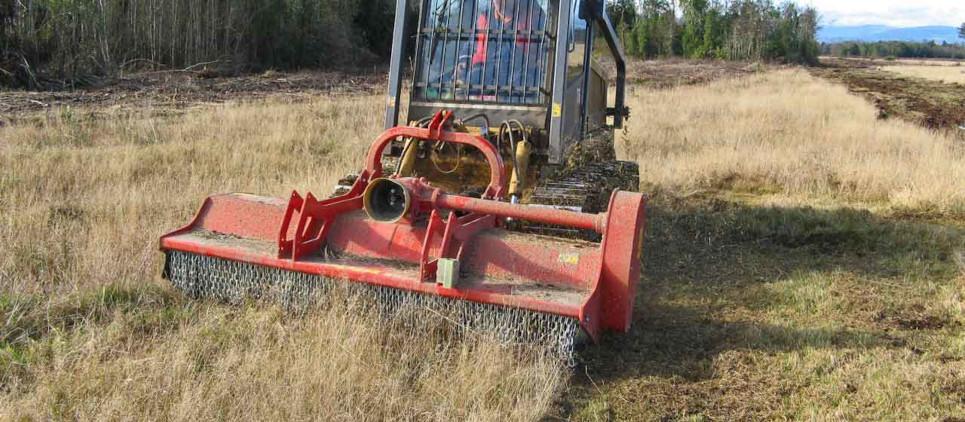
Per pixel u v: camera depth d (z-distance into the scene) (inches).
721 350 201.5
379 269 195.6
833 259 294.4
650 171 442.3
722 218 343.9
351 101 725.3
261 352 179.2
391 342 189.8
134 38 985.5
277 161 425.4
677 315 231.5
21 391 162.7
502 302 180.9
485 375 171.6
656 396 175.5
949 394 175.9
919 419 165.3
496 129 248.7
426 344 187.5
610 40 370.0
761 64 1980.8
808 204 379.6
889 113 847.7
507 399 165.8
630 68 1579.7
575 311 175.0
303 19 1290.6
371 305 197.2
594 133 338.6
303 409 155.3
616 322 189.5
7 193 323.0
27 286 216.1
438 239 197.8
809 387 180.5
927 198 374.3
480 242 197.8
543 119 249.8
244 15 1149.1
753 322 225.6
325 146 486.6
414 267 197.6
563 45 244.2
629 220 187.3
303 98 771.4
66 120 517.7
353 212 215.0
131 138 482.3
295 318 200.8
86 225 279.0
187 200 322.3
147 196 323.0
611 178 294.5
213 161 417.1
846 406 170.7
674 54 2316.7
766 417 167.3
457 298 187.0
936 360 196.7
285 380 165.5
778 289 255.1
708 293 254.2
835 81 1460.4
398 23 257.1
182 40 1055.6
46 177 354.0
